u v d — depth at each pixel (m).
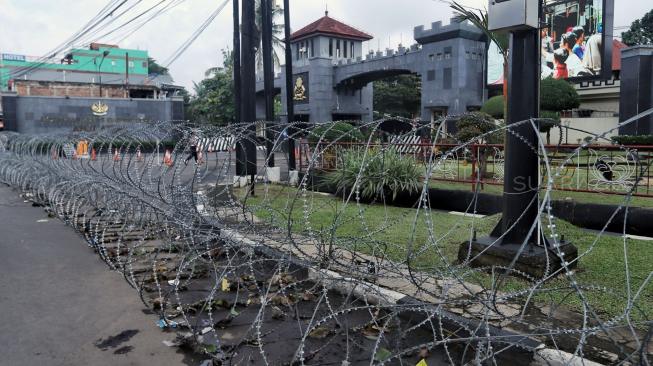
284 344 4.20
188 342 4.23
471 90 30.47
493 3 5.46
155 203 6.73
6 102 36.84
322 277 4.18
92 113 39.25
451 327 4.23
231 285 5.53
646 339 2.64
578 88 30.20
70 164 10.19
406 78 51.25
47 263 6.80
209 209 6.50
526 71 5.51
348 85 39.44
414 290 4.86
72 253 7.32
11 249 7.60
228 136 6.36
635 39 48.84
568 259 5.43
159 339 4.38
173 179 5.85
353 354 3.98
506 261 5.36
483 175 11.41
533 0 5.34
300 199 10.23
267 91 13.81
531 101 5.51
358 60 36.88
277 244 6.00
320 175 11.88
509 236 5.59
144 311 5.03
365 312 4.80
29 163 13.17
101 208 8.38
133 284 5.45
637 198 9.45
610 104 29.83
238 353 4.05
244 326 4.60
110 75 63.97
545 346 3.62
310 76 38.91
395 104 50.94
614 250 6.32
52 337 4.43
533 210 5.53
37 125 37.75
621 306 4.42
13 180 15.42
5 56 71.69
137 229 7.56
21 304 5.24
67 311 5.04
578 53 28.31
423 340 4.20
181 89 59.41
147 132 7.64
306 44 41.28
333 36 40.19
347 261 5.65
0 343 4.30
